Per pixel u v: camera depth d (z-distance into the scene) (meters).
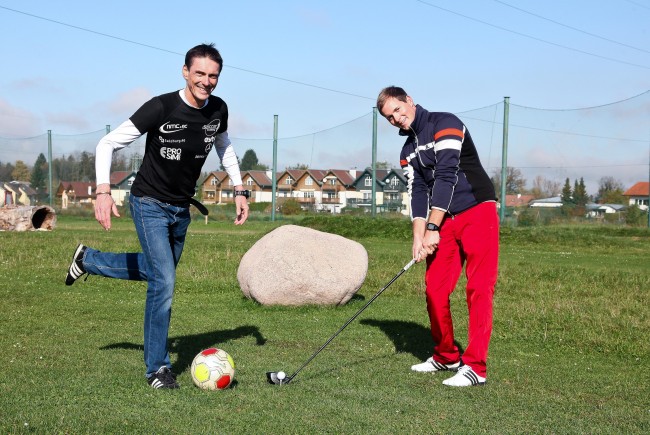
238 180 5.14
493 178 24.88
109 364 5.11
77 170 35.38
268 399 4.27
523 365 5.75
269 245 8.44
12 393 4.18
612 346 6.47
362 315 7.93
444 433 3.72
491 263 5.05
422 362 5.65
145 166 4.62
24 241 16.05
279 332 6.79
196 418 3.83
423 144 5.25
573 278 11.54
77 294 9.02
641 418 4.16
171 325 7.11
